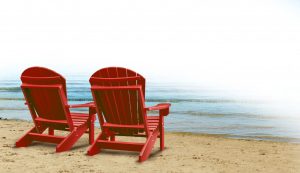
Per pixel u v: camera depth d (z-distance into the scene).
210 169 3.30
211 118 11.67
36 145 4.31
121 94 3.72
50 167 3.24
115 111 3.86
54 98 3.97
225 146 4.80
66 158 3.62
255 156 4.06
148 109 3.56
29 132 4.29
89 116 4.33
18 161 3.46
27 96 4.13
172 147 4.52
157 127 3.96
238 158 3.90
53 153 3.85
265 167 3.46
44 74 3.90
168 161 3.61
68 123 3.98
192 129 8.41
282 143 5.23
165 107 3.83
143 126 3.70
